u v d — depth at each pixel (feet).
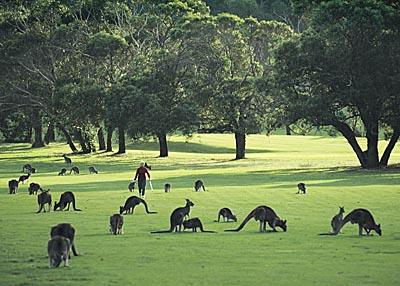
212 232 111.65
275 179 233.35
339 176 245.04
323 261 84.38
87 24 421.18
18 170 314.14
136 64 386.11
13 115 495.00
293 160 363.15
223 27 378.53
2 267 81.66
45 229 117.19
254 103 365.20
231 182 220.43
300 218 128.36
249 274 76.38
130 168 320.50
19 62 409.69
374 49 268.62
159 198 168.96
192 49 377.30
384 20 264.31
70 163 358.43
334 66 273.54
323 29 278.26
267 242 100.12
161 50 375.04
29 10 430.20
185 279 73.77
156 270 79.15
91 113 376.89
